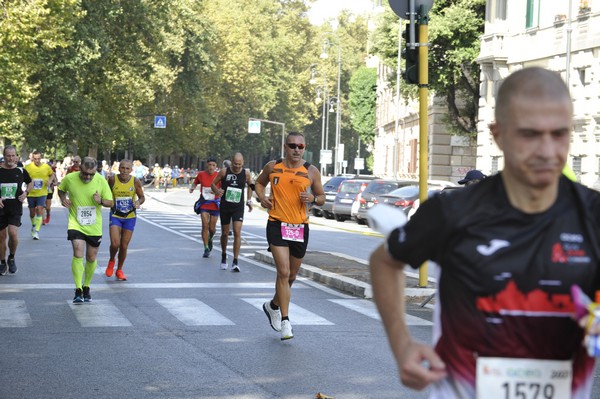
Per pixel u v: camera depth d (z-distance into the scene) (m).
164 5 85.12
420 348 4.48
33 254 30.55
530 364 4.56
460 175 88.56
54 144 80.38
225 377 13.02
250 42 147.25
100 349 14.98
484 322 4.54
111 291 22.19
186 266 28.34
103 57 79.94
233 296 21.78
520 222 4.52
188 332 16.75
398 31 76.00
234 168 27.47
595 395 12.26
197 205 31.61
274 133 166.75
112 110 85.31
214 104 127.44
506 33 63.31
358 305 20.75
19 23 58.53
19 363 13.78
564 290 4.51
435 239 4.60
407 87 78.06
